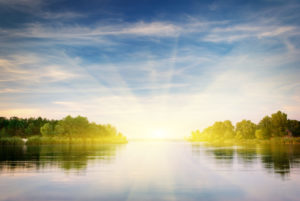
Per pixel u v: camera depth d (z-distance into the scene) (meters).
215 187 17.89
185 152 57.38
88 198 15.01
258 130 138.75
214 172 24.59
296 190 16.69
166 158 40.88
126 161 35.00
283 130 136.75
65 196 15.45
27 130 168.00
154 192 16.48
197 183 19.33
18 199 14.81
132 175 22.98
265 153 48.25
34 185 18.34
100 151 57.34
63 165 29.31
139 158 40.66
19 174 22.89
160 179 21.06
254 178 20.97
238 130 163.12
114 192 16.44
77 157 39.97
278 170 25.14
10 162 32.16
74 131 143.38
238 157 40.09
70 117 146.12
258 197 15.12
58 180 20.19
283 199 14.68
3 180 20.12
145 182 19.73
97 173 23.83
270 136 139.88
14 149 64.12
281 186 17.88
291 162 31.70
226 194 15.89
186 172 24.95
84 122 151.50
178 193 16.22
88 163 31.52
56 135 133.00
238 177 21.55
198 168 27.77
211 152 55.16
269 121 145.88
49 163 31.20
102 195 15.67
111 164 31.03
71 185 18.44
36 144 103.62
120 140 175.62
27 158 37.56
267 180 20.03
